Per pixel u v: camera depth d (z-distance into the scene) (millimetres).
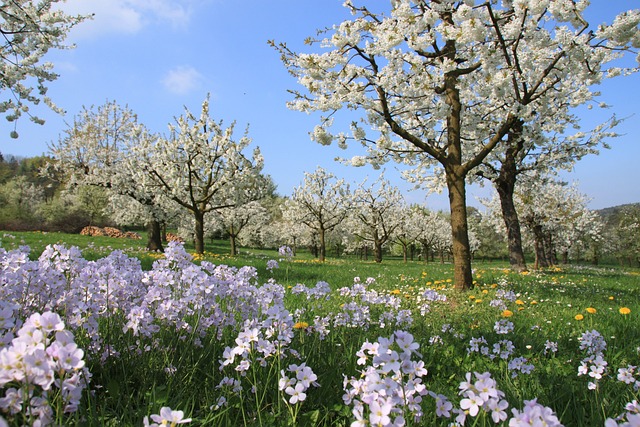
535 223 31422
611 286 12148
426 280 11539
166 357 2777
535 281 11758
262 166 24484
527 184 20062
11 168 88375
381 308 5848
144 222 31469
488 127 13930
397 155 11516
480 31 7312
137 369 2691
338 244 61094
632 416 1213
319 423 2330
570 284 11648
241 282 3523
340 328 4172
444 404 1795
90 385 2504
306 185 37781
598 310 6906
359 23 8164
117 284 3104
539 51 8320
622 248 61562
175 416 1558
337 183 38406
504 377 3141
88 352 2684
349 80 8820
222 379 2576
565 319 6000
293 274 11797
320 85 8977
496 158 16141
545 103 10531
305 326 3754
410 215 49406
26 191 64500
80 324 2691
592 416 2379
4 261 2889
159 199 26438
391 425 1522
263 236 54906
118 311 3141
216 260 16516
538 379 3006
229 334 3479
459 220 9812
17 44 11305
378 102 9164
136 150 24422
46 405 1550
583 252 62844
